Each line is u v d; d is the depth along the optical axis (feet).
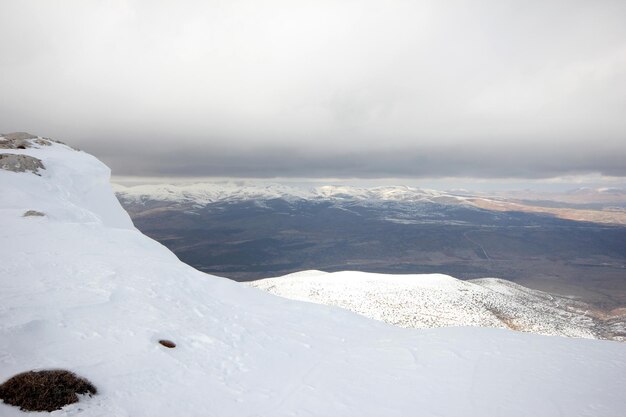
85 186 145.18
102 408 26.96
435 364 43.55
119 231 83.71
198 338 44.65
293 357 46.68
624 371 40.40
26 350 32.14
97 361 33.14
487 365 42.52
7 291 44.21
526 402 33.37
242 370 39.96
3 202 92.58
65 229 77.51
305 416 31.32
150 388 31.37
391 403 33.91
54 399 25.94
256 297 70.54
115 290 50.93
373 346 52.49
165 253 80.02
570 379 38.24
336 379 40.04
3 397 25.26
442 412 31.96
